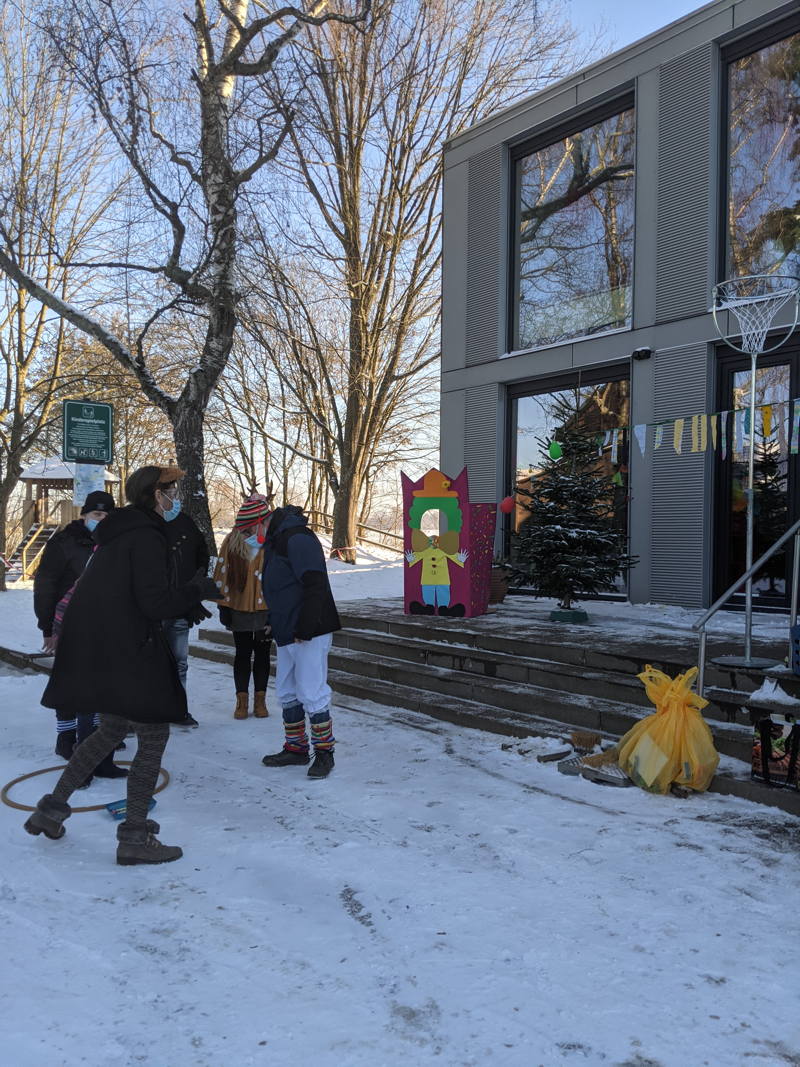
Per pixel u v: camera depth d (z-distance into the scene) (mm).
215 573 6395
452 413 12422
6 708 6789
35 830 3691
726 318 9031
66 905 3137
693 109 9445
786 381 8680
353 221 22812
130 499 3771
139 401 23250
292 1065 2139
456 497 8578
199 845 3756
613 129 10609
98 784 4723
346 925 2953
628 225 10438
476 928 2908
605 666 6188
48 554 5137
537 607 9805
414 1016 2363
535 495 8391
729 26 9086
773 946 2756
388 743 5520
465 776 4770
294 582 4945
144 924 2975
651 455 9805
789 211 8688
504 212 11797
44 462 31281
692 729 4363
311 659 4859
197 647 9633
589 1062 2141
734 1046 2203
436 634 7691
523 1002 2428
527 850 3631
